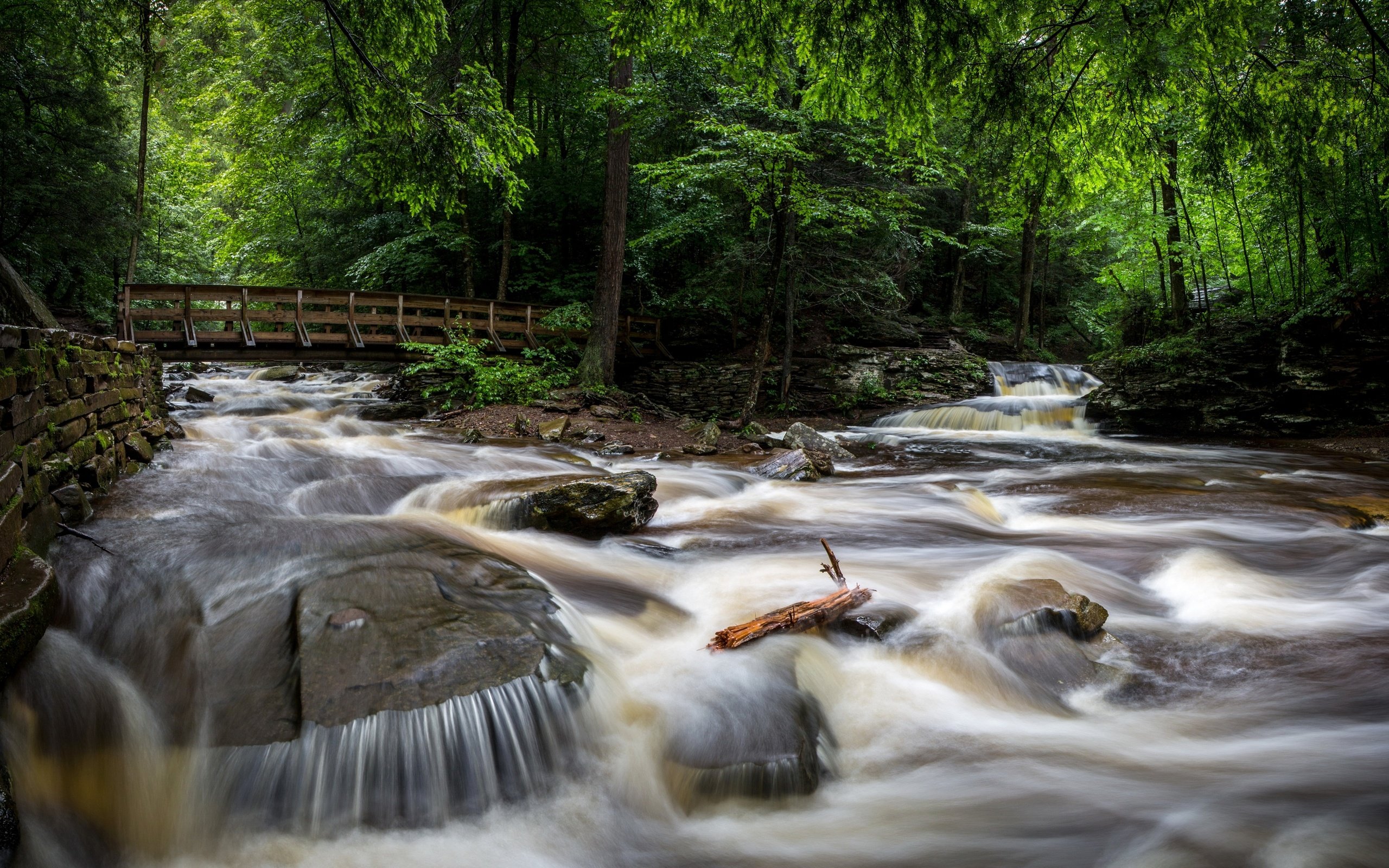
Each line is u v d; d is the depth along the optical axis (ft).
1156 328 59.16
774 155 41.27
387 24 23.56
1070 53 22.49
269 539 14.79
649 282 62.44
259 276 83.41
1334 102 22.84
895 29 20.24
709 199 56.95
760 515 25.26
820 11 20.25
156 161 74.59
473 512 21.36
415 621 11.39
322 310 75.15
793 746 10.55
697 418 54.03
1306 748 10.55
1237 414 46.11
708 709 11.60
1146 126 24.84
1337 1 23.40
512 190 29.17
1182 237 55.67
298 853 8.93
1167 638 14.51
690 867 9.02
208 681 10.28
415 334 55.06
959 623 14.73
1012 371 61.57
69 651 10.44
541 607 12.77
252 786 9.20
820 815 9.95
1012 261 85.40
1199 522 22.98
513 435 42.42
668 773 10.49
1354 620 14.98
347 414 47.44
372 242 67.26
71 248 58.80
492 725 10.02
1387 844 8.22
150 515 16.51
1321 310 44.29
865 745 11.52
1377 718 11.23
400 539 15.61
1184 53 20.84
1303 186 41.52
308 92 55.52
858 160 46.01
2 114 51.37
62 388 16.11
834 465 37.42
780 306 66.03
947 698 12.69
